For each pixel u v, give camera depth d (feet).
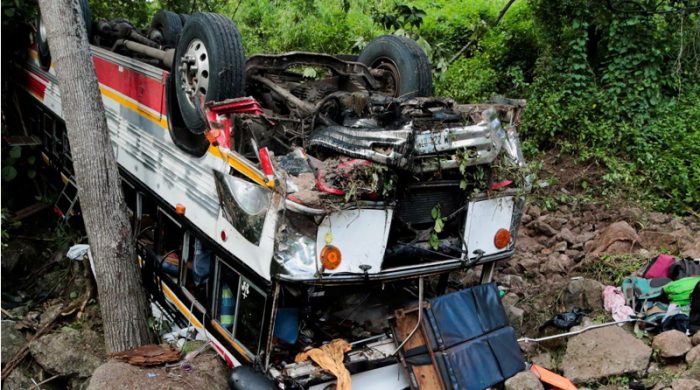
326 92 20.33
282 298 15.33
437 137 15.44
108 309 18.66
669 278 18.94
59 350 19.74
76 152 18.06
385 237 15.06
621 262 20.98
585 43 31.94
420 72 20.77
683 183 26.25
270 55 19.57
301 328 15.96
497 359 16.06
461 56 38.86
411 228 16.06
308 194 13.96
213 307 17.10
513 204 17.53
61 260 26.40
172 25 24.16
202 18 17.02
